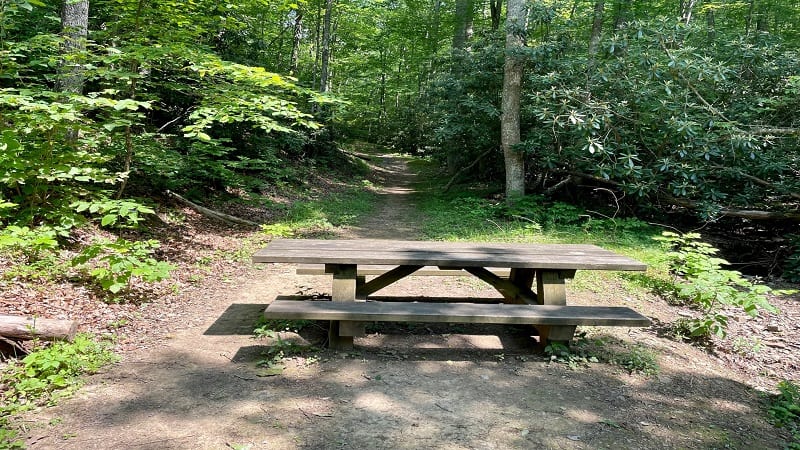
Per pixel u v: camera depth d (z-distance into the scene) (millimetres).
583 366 3805
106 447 2543
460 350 4035
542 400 3242
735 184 9133
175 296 5078
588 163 9758
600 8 12852
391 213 11984
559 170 10727
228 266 6473
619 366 3850
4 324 3361
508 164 11031
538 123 11039
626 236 8445
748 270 8211
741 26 16859
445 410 3051
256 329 4129
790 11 15461
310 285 5840
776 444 2918
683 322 4848
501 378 3541
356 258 3828
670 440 2865
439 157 18891
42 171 5078
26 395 2990
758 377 4020
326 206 11859
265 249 4137
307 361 3672
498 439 2754
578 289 5801
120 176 6230
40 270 4707
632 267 3934
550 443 2742
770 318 5465
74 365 3330
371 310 3631
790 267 7617
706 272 5027
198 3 7273
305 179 14398
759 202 8906
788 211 8133
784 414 3264
